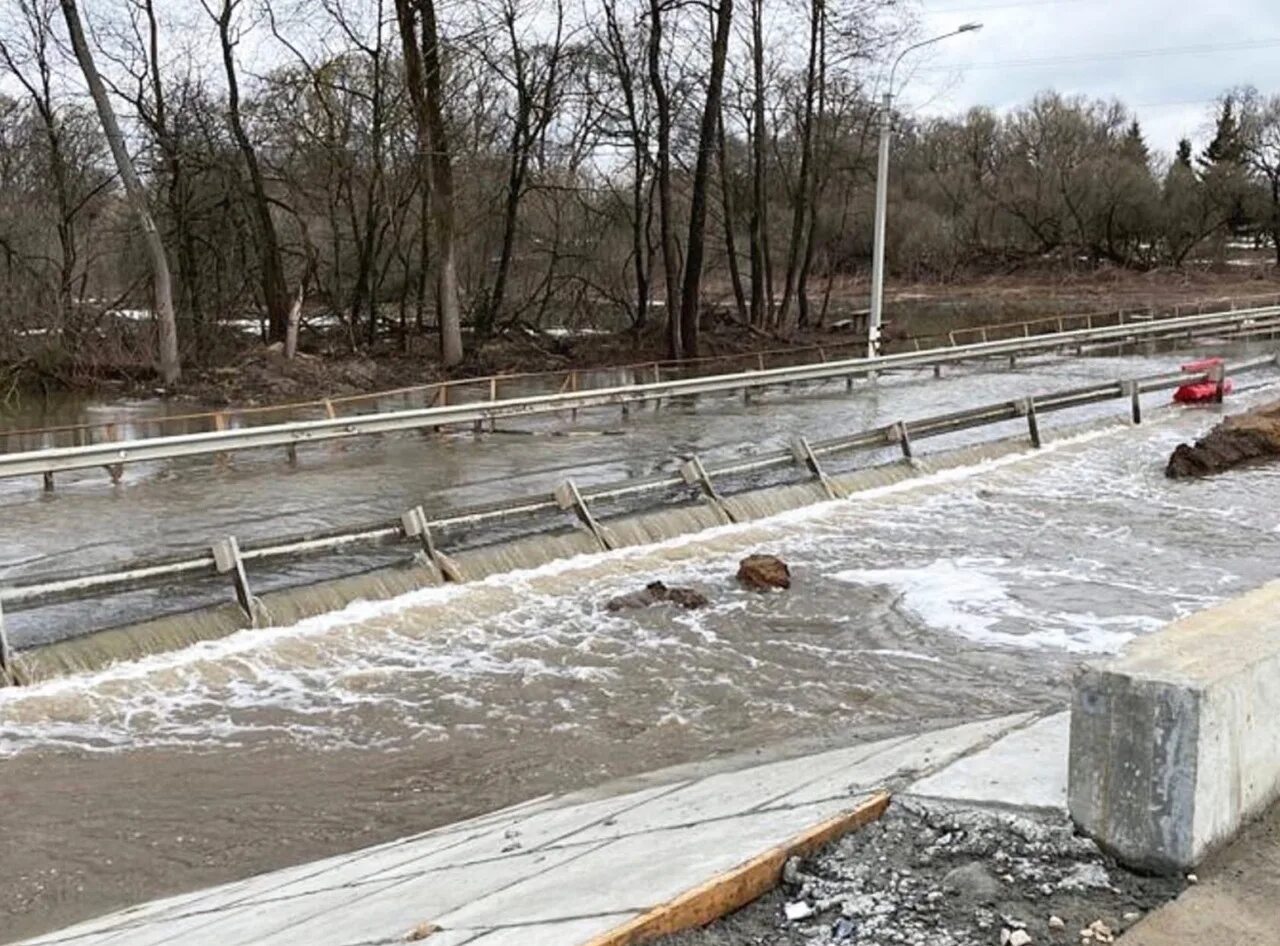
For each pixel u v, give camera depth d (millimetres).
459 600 11742
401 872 5562
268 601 10969
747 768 7340
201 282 42344
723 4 38906
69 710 8961
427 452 21250
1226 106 101125
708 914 3861
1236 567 13406
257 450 21141
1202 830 3998
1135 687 4043
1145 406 26609
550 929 3818
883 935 3691
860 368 31094
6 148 42625
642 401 28297
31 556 13562
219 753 8312
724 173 48438
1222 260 91500
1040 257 92562
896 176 94062
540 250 47812
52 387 33188
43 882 6496
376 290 43656
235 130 38875
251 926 5055
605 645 10695
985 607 11859
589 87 42750
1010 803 4555
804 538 14883
